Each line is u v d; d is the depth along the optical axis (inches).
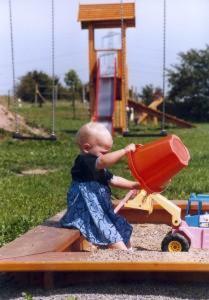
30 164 431.5
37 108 1449.3
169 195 261.1
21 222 201.3
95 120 786.8
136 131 941.8
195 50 1514.5
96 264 129.2
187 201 190.2
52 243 143.6
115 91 808.9
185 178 318.3
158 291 130.7
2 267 130.6
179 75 1518.2
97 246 155.9
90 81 821.2
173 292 130.3
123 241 159.0
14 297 130.8
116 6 819.4
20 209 229.3
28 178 339.3
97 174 157.8
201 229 157.6
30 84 1678.2
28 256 134.1
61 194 272.5
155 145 158.2
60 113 1354.6
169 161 156.8
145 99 1715.1
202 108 1494.8
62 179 332.5
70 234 151.3
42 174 366.3
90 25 817.5
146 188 160.2
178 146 159.2
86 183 157.6
